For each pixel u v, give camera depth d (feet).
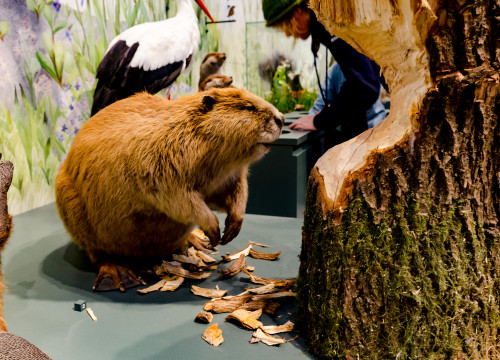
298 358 4.19
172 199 5.41
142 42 7.89
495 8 3.46
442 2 3.57
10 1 7.82
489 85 3.49
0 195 3.60
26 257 6.75
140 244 6.02
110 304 5.35
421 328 3.77
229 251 7.04
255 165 9.61
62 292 5.66
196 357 4.21
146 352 4.30
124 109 5.91
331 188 4.13
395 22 3.73
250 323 4.72
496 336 3.93
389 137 3.96
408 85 3.92
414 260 3.79
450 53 3.61
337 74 10.08
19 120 8.32
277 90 13.58
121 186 5.44
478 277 3.82
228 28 15.25
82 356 4.23
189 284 5.92
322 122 9.23
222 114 5.28
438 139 3.72
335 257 4.04
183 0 8.79
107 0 10.50
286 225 8.29
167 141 5.28
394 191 3.85
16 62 8.11
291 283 5.63
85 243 6.18
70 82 9.62
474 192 3.77
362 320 3.93
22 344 2.96
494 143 3.70
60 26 9.11
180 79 13.12
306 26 7.71
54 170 9.51
